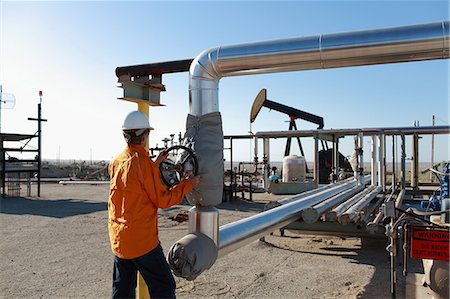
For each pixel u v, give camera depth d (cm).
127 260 293
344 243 775
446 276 386
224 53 316
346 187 932
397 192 1034
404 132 1129
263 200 1588
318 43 295
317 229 729
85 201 1523
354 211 602
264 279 549
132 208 281
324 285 525
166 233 874
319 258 664
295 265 621
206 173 298
